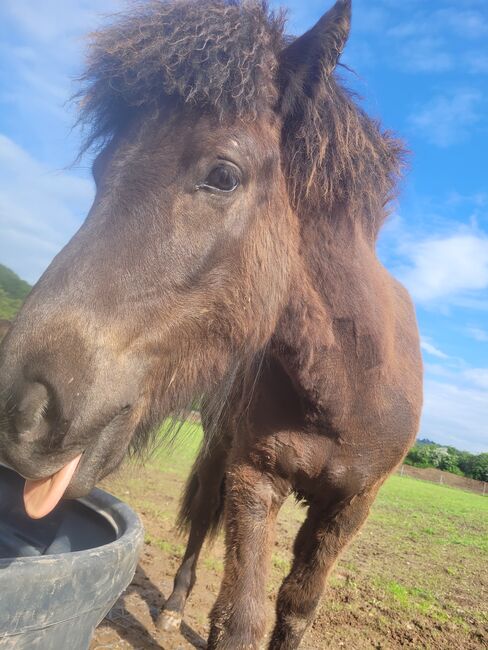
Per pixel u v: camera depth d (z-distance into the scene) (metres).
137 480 2.09
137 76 0.50
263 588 0.67
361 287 0.67
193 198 0.50
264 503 0.70
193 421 0.79
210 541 1.07
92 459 0.45
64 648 0.45
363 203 0.67
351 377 0.67
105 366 0.44
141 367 0.48
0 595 0.36
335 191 0.63
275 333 0.66
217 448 0.98
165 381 0.53
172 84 0.49
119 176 0.50
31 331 0.41
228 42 0.52
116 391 0.45
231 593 0.65
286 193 0.61
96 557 0.45
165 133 0.50
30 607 0.39
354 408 0.68
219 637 0.63
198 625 1.00
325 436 0.70
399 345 0.81
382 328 0.69
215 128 0.51
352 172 0.62
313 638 0.99
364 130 0.66
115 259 0.46
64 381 0.41
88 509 0.68
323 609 1.13
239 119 0.52
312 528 0.76
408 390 0.76
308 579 0.74
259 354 0.67
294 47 0.59
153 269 0.48
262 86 0.53
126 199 0.49
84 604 0.45
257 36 0.54
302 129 0.58
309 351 0.65
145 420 0.54
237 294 0.55
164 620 0.95
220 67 0.50
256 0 0.59
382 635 1.05
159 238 0.48
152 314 0.48
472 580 1.59
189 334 0.52
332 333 0.66
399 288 0.93
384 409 0.71
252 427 0.71
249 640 0.62
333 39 0.57
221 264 0.53
